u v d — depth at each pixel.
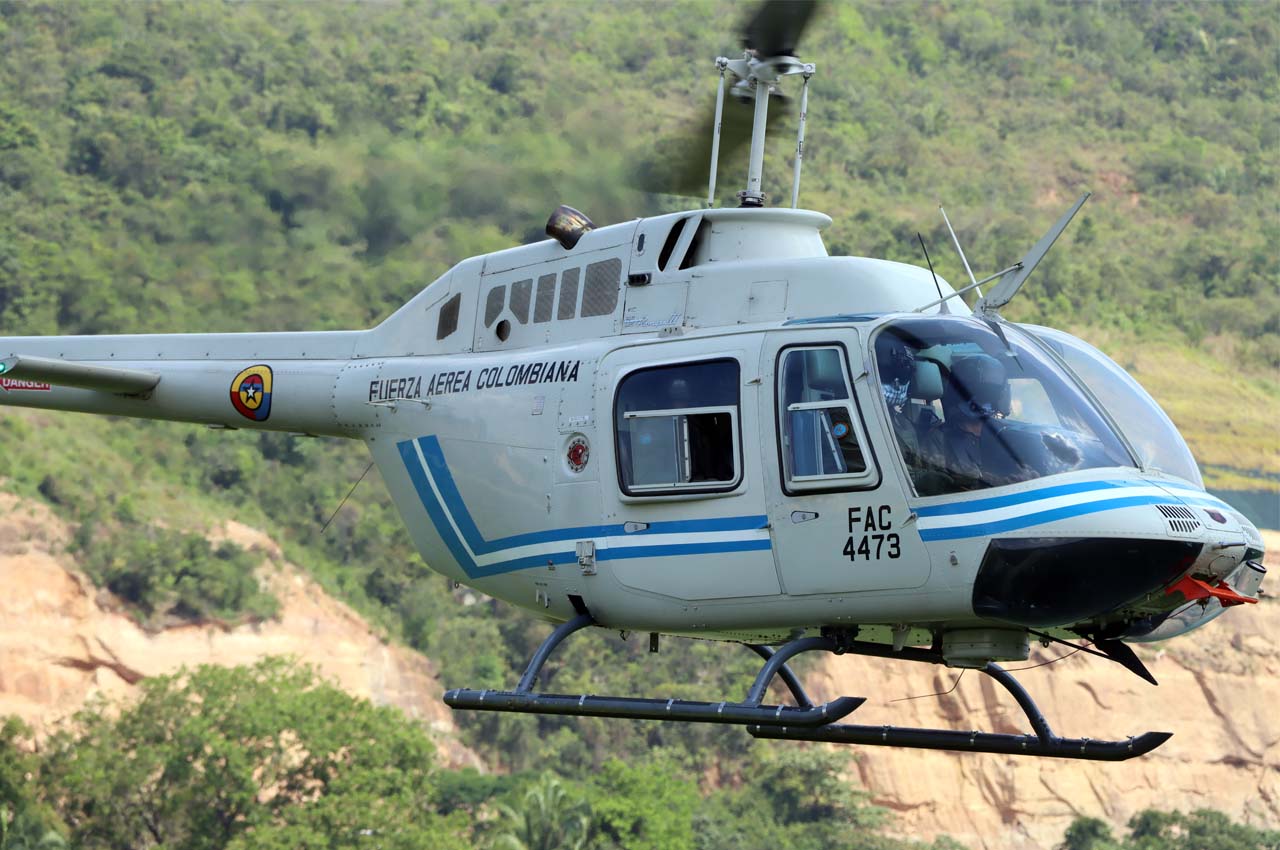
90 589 151.00
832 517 20.78
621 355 22.95
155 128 190.75
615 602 22.84
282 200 147.62
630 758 160.25
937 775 153.88
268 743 138.50
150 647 150.50
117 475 166.88
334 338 28.31
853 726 24.08
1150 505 19.66
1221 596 20.09
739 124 24.78
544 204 125.19
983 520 19.91
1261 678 158.50
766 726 20.64
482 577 24.84
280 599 161.62
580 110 151.25
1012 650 21.55
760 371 21.50
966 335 21.19
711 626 22.12
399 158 141.12
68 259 160.88
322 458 182.38
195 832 130.38
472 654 169.88
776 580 21.25
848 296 21.89
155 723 134.00
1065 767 153.12
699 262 23.42
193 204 155.50
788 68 23.77
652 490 22.19
